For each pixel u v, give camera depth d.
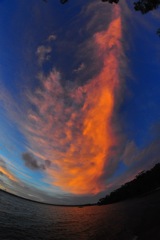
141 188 66.94
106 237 17.97
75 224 27.55
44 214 38.31
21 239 16.84
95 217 34.16
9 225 20.06
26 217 28.42
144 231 15.79
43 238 18.78
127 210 33.03
